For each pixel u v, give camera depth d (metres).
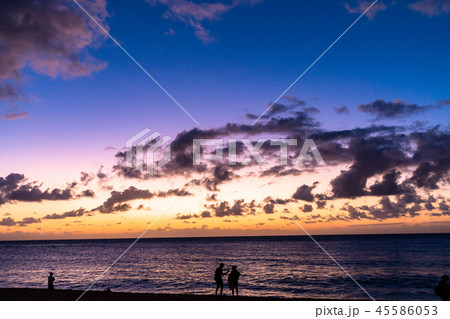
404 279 32.94
